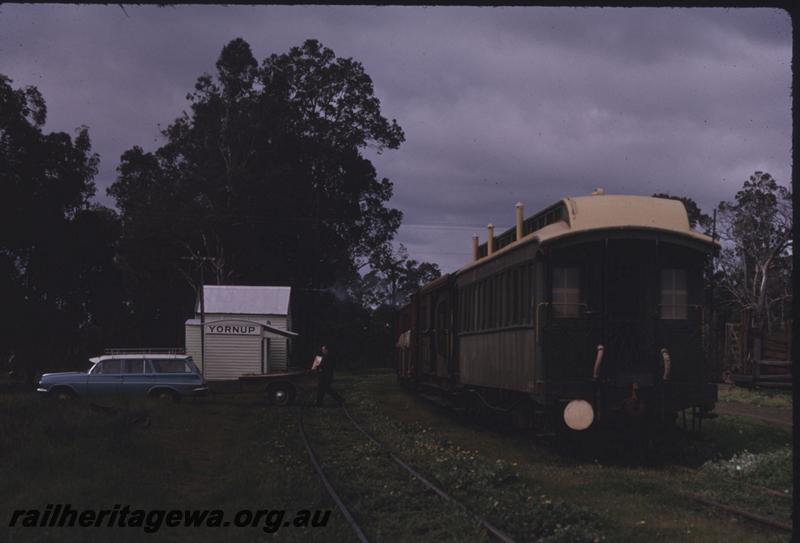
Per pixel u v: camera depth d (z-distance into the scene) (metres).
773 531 9.68
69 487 11.52
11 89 44.25
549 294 15.52
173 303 64.31
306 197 61.00
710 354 15.55
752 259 75.31
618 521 10.13
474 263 21.12
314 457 15.73
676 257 15.70
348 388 43.00
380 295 98.94
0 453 13.79
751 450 16.47
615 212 15.92
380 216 65.50
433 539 9.27
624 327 15.48
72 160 46.31
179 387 28.39
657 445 15.77
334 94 64.00
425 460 15.66
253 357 40.88
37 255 46.44
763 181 74.31
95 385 28.12
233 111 60.09
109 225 51.09
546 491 12.20
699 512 10.85
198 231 58.19
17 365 48.94
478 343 20.61
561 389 15.26
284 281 61.75
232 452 16.97
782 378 32.28
